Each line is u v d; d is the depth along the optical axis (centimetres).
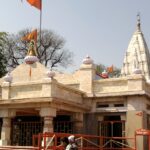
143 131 1802
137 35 3344
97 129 2228
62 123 2302
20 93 2002
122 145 2111
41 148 1341
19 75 2394
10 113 2034
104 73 2734
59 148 1295
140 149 2055
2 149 1738
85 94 2281
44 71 2311
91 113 2261
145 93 2092
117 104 2219
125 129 2152
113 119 2316
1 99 2014
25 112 2252
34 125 2320
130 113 2138
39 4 2966
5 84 2047
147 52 3303
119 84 2219
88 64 2338
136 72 2172
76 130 2197
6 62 5078
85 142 2175
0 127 2439
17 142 2348
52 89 1880
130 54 3256
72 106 2078
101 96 2225
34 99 1898
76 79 2381
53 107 1902
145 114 2152
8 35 5044
